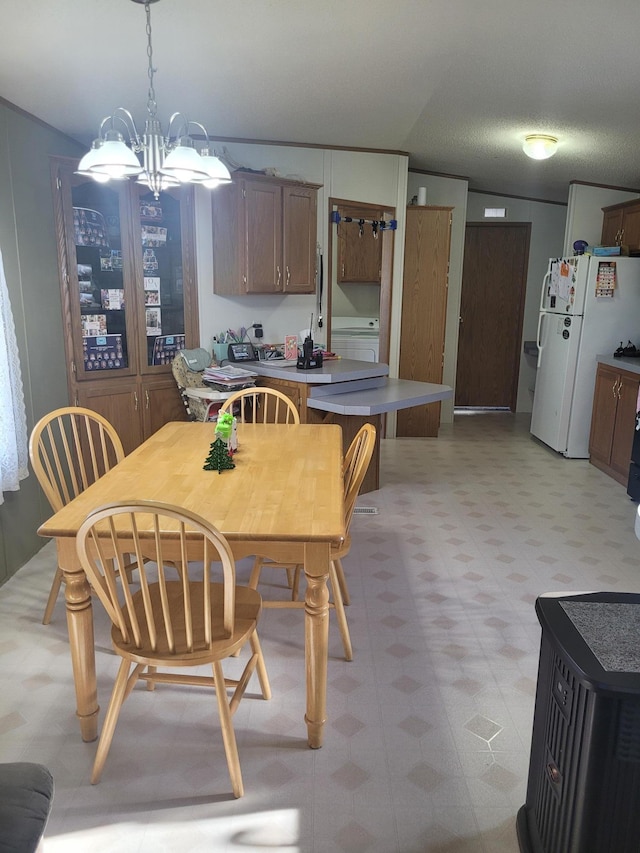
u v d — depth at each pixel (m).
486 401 7.45
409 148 5.00
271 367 4.39
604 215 5.75
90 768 1.92
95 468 2.78
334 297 6.84
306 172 4.91
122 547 1.91
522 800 1.83
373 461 4.40
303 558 1.87
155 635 1.77
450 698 2.26
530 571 3.25
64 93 3.24
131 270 4.19
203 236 4.61
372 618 2.78
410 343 5.78
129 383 4.30
